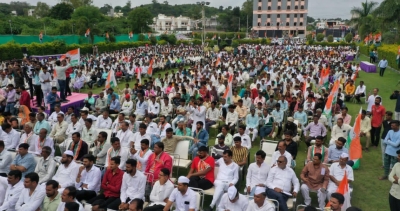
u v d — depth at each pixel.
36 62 24.56
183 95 15.38
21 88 14.03
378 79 26.20
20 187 6.54
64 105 14.76
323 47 61.97
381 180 8.98
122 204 6.61
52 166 7.56
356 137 8.38
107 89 15.03
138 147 9.34
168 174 6.66
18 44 34.12
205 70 24.33
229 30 118.44
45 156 7.57
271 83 19.11
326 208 5.93
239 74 22.55
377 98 11.17
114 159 6.96
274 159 7.86
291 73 21.84
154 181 7.50
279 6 102.31
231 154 7.52
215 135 13.16
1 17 58.31
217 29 121.12
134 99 16.14
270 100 14.43
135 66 27.70
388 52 32.59
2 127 9.34
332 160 8.50
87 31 48.28
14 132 9.48
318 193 7.15
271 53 43.16
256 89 16.16
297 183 7.04
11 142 9.40
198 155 7.57
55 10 79.06
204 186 7.32
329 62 31.03
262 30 105.00
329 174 7.22
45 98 14.62
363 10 54.22
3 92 14.70
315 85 19.56
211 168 7.47
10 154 7.96
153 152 8.12
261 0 103.25
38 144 8.97
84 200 6.98
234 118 12.35
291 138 8.83
